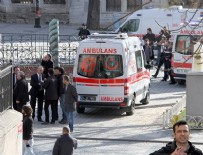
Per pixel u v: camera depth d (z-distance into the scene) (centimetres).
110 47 4528
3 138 2269
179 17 7231
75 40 7275
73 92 4066
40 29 9450
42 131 4131
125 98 4528
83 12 10381
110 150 3697
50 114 4712
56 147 2927
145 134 4084
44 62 4828
